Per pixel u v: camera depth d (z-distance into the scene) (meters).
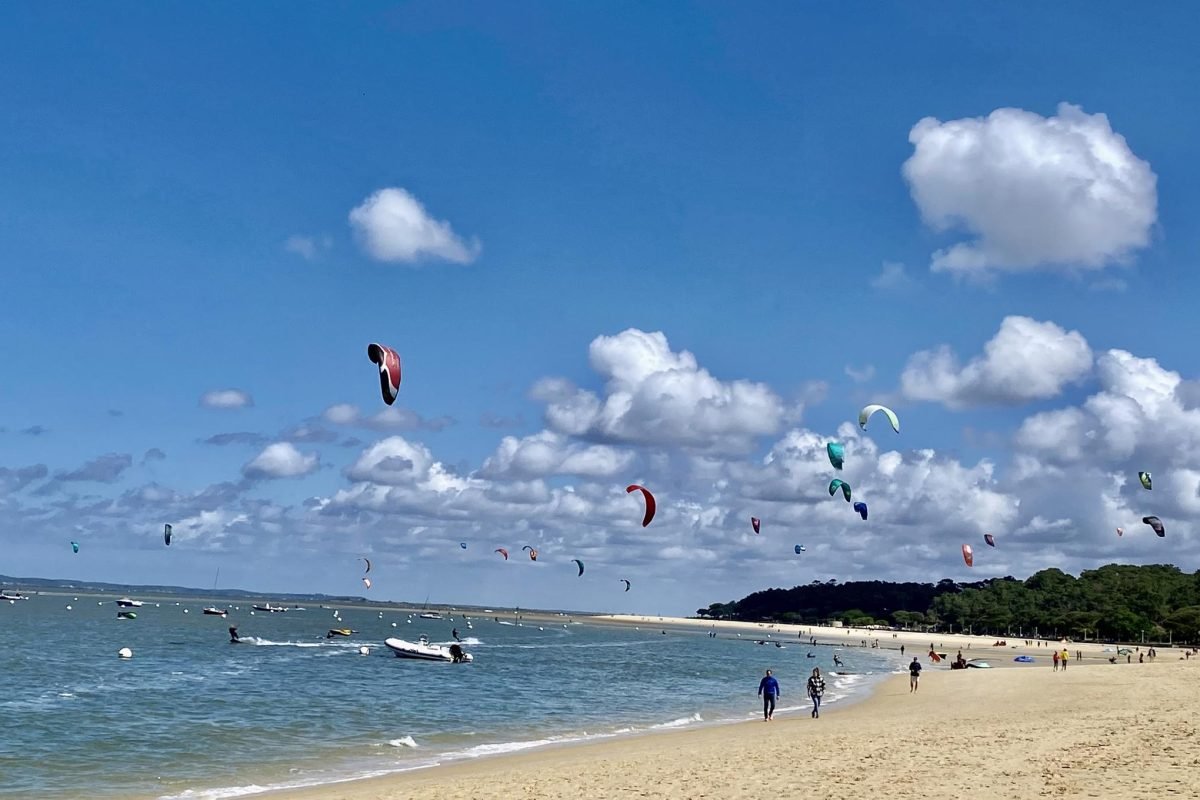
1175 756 17.56
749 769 18.89
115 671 55.53
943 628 184.38
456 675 59.78
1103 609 141.50
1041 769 16.59
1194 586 143.38
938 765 17.78
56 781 22.78
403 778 22.17
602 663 79.44
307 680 52.22
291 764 25.12
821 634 182.12
